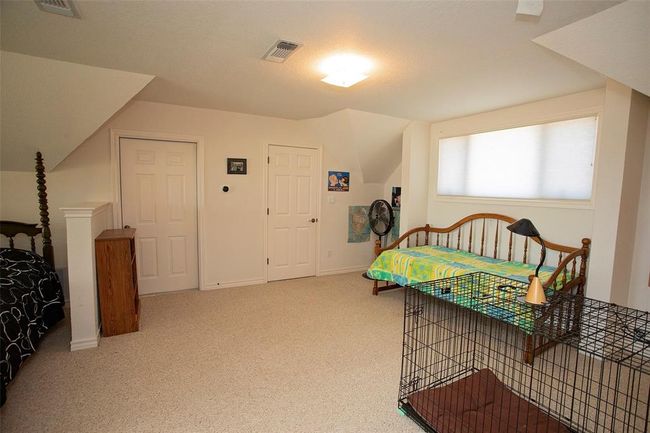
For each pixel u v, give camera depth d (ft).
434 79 9.47
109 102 9.88
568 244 10.91
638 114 8.94
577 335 6.37
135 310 10.23
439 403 6.35
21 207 11.23
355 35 6.94
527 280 9.54
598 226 9.21
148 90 11.19
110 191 12.40
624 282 9.51
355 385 7.63
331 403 7.00
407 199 15.23
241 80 10.00
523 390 7.38
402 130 15.37
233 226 14.71
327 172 16.83
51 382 7.55
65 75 8.98
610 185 8.96
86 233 8.98
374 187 18.34
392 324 11.07
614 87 8.81
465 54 7.74
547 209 11.42
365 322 11.21
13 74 8.60
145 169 13.14
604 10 5.75
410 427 6.32
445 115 13.84
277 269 16.02
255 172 14.97
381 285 15.35
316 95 11.44
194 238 14.25
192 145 13.85
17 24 6.70
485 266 11.34
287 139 15.56
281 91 11.06
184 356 8.82
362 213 18.12
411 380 7.28
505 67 8.48
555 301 7.00
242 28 6.75
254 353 9.04
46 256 10.75
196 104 13.01
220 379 7.80
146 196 13.24
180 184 13.79
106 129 12.17
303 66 8.75
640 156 9.26
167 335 10.03
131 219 13.05
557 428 5.78
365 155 16.19
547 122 11.35
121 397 7.07
